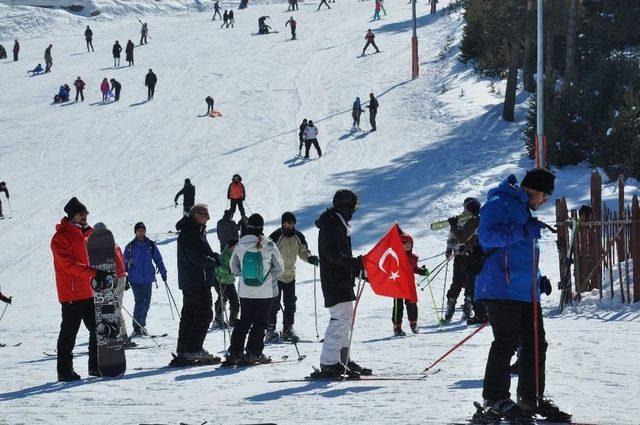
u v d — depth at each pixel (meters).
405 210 52.41
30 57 113.44
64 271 18.28
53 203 60.47
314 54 102.06
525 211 11.91
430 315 30.23
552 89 58.50
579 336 21.06
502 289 11.99
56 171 68.56
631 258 28.16
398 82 87.06
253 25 124.38
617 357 17.67
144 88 92.69
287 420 12.30
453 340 22.61
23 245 50.94
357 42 106.00
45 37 129.50
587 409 12.58
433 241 46.50
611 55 70.88
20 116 85.06
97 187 63.94
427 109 76.19
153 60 105.06
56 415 13.59
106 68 103.06
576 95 57.50
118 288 24.83
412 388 15.06
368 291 37.03
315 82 90.19
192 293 20.11
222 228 32.34
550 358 17.67
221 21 131.00
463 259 12.27
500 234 11.72
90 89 93.94
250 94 87.44
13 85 98.25
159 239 50.38
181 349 20.36
